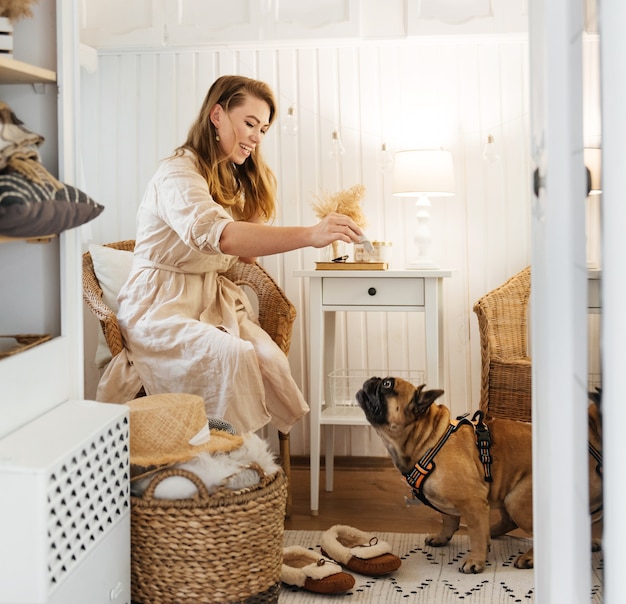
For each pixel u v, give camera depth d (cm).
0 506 141
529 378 301
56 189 154
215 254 265
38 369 173
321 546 252
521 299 330
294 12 351
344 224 252
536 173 146
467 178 357
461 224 358
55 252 187
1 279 188
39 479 140
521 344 329
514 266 358
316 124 363
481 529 242
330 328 341
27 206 139
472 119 355
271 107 300
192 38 355
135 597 188
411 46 356
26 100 184
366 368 366
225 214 262
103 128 372
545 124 130
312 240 250
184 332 271
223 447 196
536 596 157
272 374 283
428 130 357
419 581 235
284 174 366
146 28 357
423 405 245
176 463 187
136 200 373
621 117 100
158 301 282
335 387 334
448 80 355
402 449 249
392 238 361
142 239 288
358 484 341
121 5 358
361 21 348
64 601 150
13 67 162
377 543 249
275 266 366
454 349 362
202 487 183
